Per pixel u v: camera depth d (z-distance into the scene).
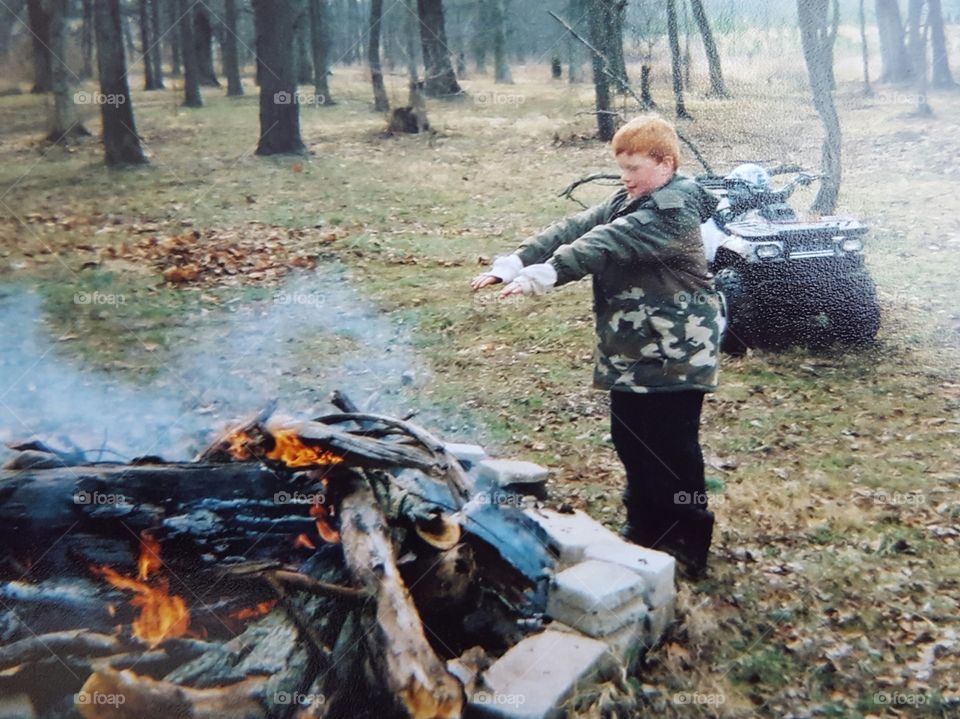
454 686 2.42
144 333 6.95
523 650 2.79
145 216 11.28
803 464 4.86
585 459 4.87
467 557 2.97
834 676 3.00
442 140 16.84
